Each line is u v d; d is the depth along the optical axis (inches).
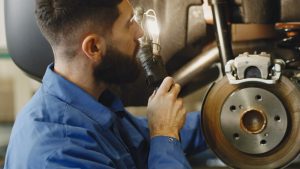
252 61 38.5
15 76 87.6
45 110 40.1
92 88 42.0
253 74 38.8
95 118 40.7
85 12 39.5
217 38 44.4
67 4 39.4
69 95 40.6
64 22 39.7
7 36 50.9
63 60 41.1
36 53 49.8
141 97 50.5
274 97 39.0
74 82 41.4
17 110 87.0
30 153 37.7
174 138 40.8
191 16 48.3
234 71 39.2
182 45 48.8
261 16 47.1
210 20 46.9
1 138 91.2
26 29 49.4
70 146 37.4
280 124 39.1
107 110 41.1
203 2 46.6
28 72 51.0
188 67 49.9
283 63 39.4
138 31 41.5
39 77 50.9
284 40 45.3
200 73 49.9
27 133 39.2
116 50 40.8
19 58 50.6
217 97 40.1
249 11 47.1
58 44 40.6
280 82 39.1
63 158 36.8
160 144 40.4
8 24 50.4
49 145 37.7
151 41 41.9
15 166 38.9
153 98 41.9
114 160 40.1
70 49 40.4
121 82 42.5
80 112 40.2
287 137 39.6
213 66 51.3
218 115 40.3
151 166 39.8
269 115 39.2
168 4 48.1
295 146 39.4
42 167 36.9
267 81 38.5
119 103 45.1
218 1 44.4
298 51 45.0
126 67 41.8
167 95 41.4
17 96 86.7
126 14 40.8
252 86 39.3
